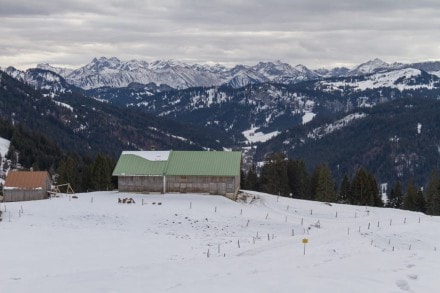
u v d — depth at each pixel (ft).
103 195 270.46
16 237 162.91
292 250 137.59
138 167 280.10
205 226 203.92
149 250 147.95
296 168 409.90
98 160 385.09
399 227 203.72
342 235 177.47
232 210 238.27
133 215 219.41
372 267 96.07
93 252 143.64
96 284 84.64
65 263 128.06
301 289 74.28
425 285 78.79
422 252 119.44
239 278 82.58
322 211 262.06
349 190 381.40
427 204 375.04
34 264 125.90
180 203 246.88
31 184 264.52
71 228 187.11
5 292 83.76
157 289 78.89
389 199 432.25
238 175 277.03
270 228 207.41
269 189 377.71
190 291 73.97
